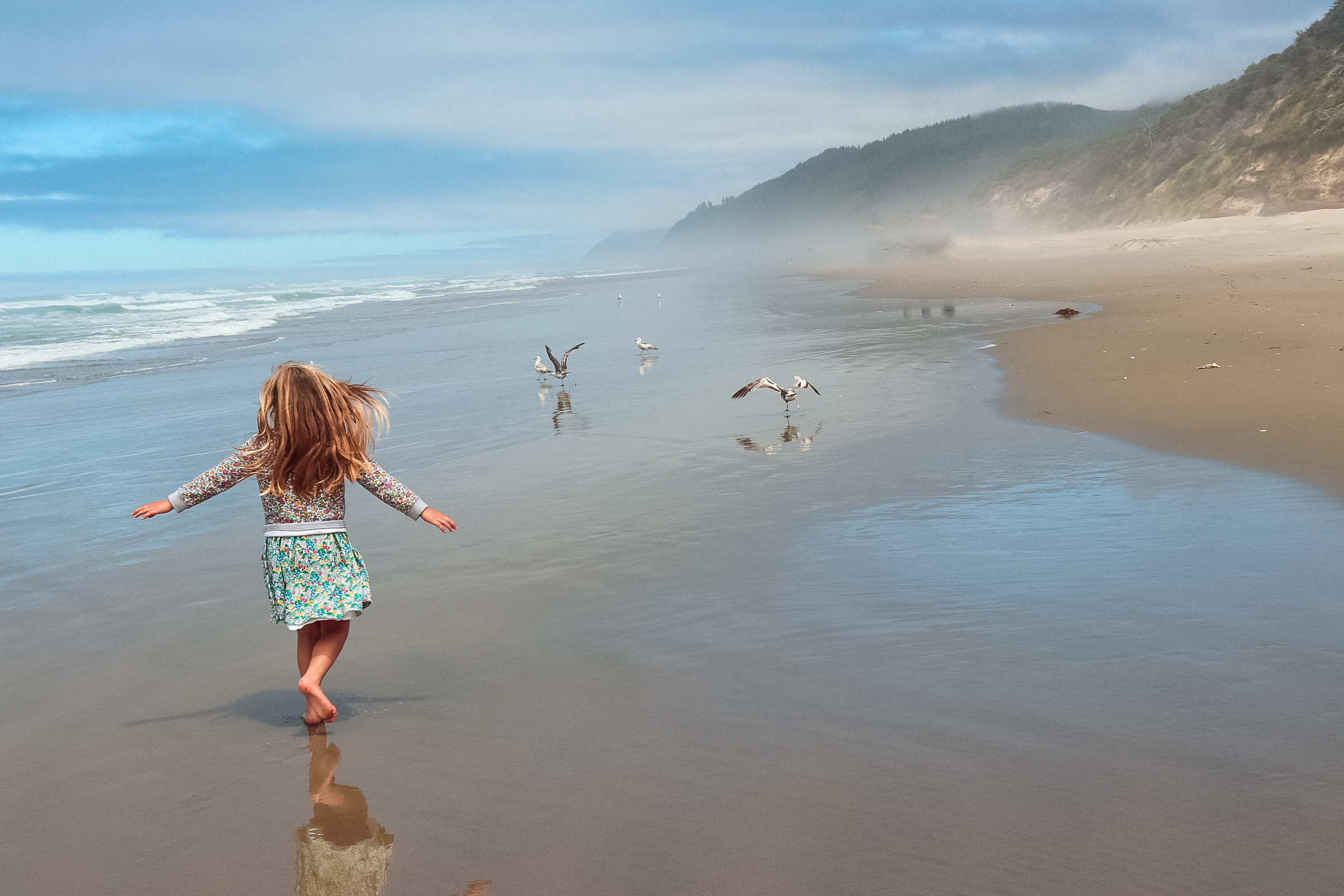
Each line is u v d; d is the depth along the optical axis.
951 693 4.26
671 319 30.44
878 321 24.72
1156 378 12.65
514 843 3.30
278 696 4.75
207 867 3.26
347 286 90.62
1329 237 43.44
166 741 4.26
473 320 34.81
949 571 5.99
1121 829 3.14
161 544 7.76
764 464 9.52
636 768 3.77
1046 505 7.37
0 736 4.39
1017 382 13.39
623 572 6.40
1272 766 3.46
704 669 4.74
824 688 4.41
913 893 2.88
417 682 4.80
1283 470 7.76
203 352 25.56
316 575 4.39
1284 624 4.75
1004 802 3.35
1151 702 4.02
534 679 4.74
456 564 6.79
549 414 13.34
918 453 9.55
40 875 3.26
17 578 6.99
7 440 13.28
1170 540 6.25
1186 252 44.50
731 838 3.24
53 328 36.03
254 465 4.38
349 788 3.75
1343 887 2.79
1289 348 13.77
